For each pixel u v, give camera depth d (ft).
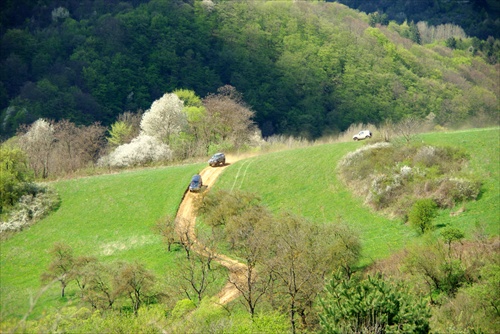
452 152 255.91
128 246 234.17
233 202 231.09
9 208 274.77
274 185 270.05
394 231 220.64
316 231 198.90
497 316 148.56
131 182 291.79
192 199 251.19
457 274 171.63
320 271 179.73
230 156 332.80
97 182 297.74
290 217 208.64
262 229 200.13
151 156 346.13
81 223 260.83
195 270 204.13
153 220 252.01
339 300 123.85
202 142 374.84
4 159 295.28
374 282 123.54
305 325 163.73
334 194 256.52
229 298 188.24
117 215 262.67
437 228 212.64
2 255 240.73
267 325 132.36
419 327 117.08
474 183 229.86
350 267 196.44
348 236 190.90
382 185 245.86
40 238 252.01
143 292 186.91
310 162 285.23
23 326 103.45
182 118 394.11
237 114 391.24
